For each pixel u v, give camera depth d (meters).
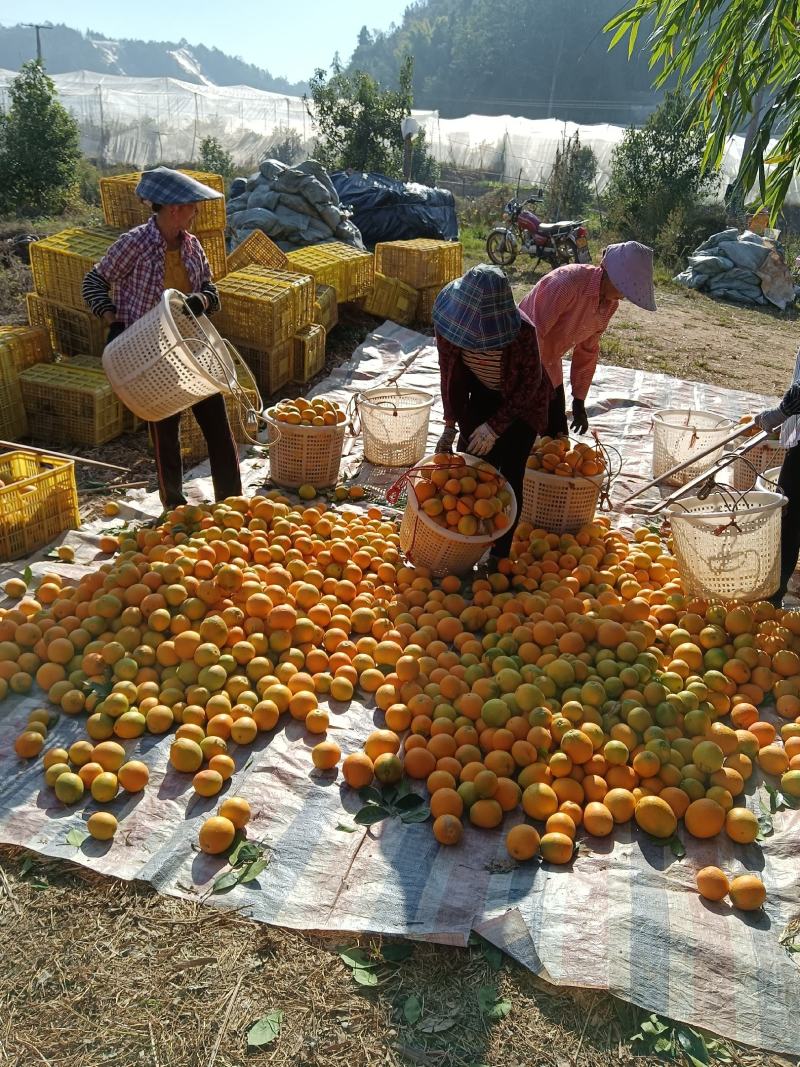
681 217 24.91
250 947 3.12
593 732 3.95
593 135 45.25
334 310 10.84
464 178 45.88
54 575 5.20
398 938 3.15
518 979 3.04
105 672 4.32
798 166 6.02
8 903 3.25
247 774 3.87
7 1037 2.81
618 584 5.57
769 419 5.07
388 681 4.46
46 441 7.71
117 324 5.62
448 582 5.46
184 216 5.41
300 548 5.55
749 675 4.60
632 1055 2.81
